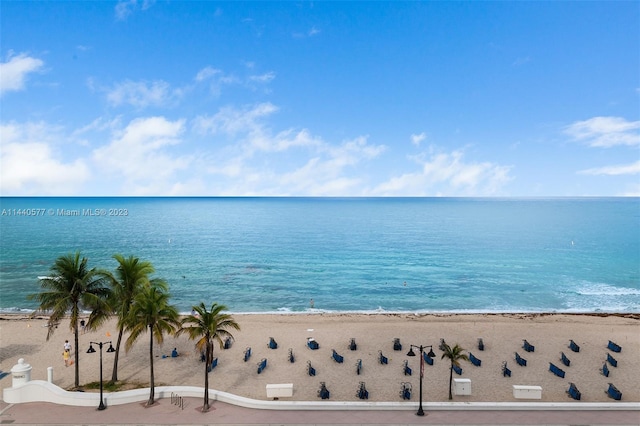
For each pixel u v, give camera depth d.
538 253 127.75
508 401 35.22
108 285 37.59
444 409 32.56
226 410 32.53
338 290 85.31
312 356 46.06
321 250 132.25
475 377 40.50
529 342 50.69
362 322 60.25
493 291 85.00
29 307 72.38
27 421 30.48
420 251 131.38
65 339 52.28
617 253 127.12
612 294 82.94
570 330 55.66
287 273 99.69
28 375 35.59
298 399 35.66
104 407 32.78
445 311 70.44
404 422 30.50
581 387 38.25
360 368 42.22
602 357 45.75
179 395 34.91
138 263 38.47
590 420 30.92
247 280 92.62
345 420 30.81
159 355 46.34
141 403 33.88
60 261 36.19
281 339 51.59
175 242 145.38
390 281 92.75
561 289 86.44
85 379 39.97
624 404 32.69
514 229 192.25
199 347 32.31
